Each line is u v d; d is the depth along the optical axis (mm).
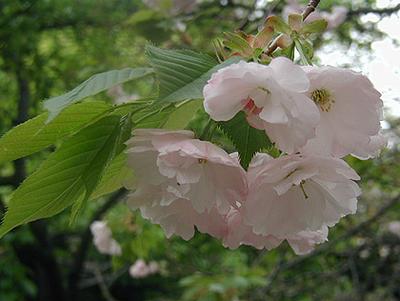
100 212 1188
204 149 237
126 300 1837
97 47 1379
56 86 1381
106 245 972
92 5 1370
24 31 1227
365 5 1100
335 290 1201
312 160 243
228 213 274
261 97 220
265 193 254
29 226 1246
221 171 245
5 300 1342
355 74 228
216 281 1041
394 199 1021
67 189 242
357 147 240
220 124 244
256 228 258
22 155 237
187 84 217
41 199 241
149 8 872
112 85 225
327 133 238
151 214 268
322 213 264
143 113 249
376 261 1219
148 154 243
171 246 1307
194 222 273
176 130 249
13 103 1396
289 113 219
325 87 235
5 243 1236
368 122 236
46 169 233
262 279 1062
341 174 248
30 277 1494
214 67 225
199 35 978
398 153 999
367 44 989
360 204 1184
